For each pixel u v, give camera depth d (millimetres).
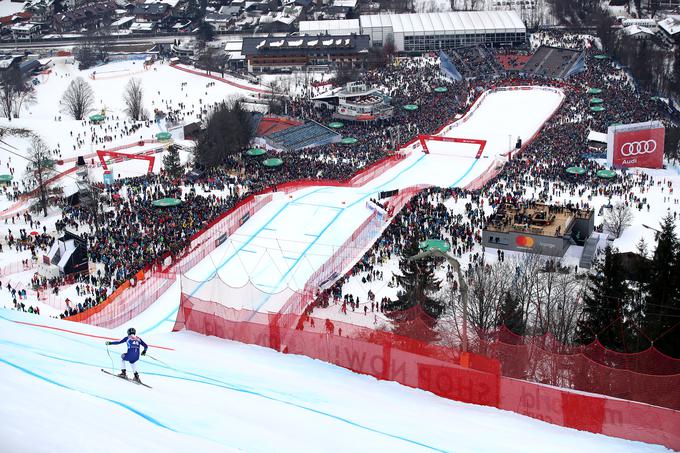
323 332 72188
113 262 142875
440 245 140375
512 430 54562
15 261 146375
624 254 101375
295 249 151625
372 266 136000
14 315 71750
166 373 55688
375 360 63719
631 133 194750
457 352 63750
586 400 55562
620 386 65375
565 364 69062
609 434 55156
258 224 165250
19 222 172750
